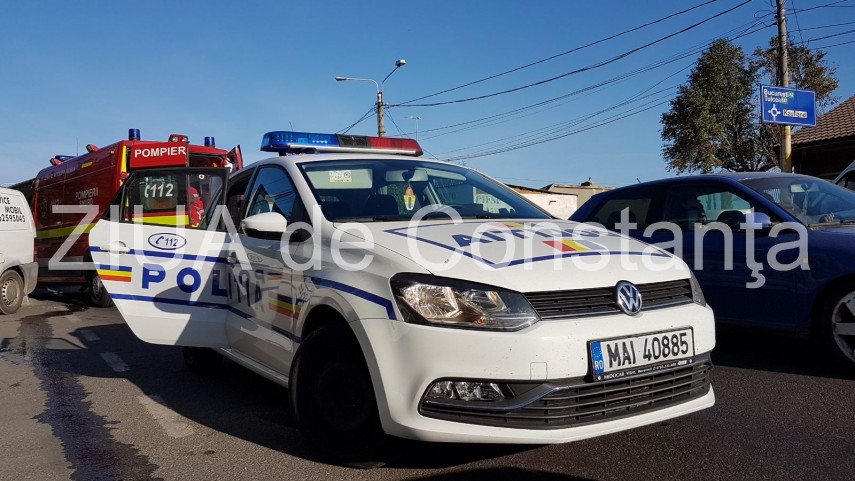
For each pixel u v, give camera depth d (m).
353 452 3.50
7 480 3.60
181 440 4.18
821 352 5.74
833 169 20.22
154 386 5.59
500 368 2.97
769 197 5.79
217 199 5.14
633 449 3.74
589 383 3.06
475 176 5.09
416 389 3.06
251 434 4.25
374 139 5.70
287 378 4.09
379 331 3.17
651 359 3.22
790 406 4.44
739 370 5.40
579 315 3.13
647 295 3.40
